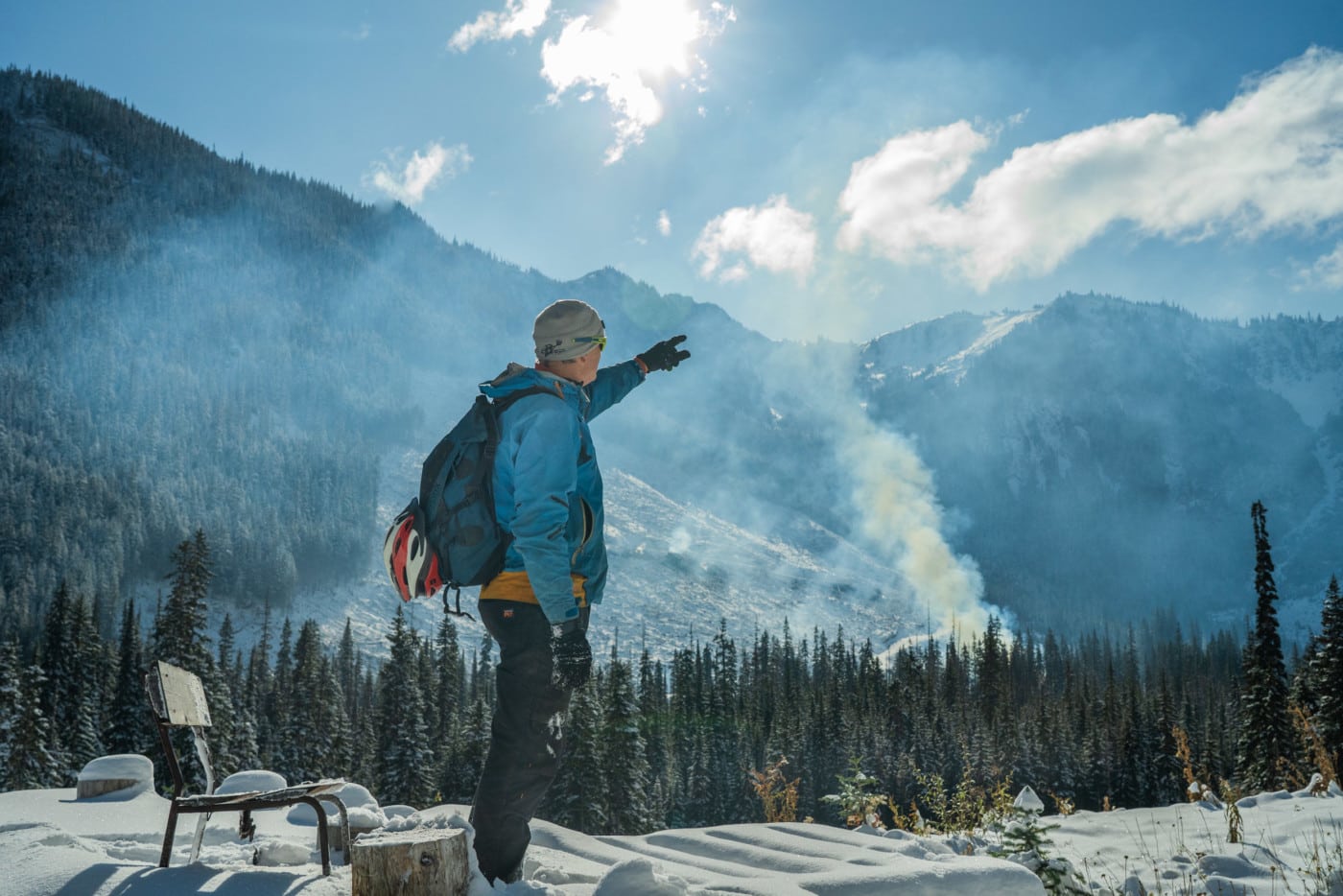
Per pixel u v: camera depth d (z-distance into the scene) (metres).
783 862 4.47
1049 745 75.06
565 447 3.05
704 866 4.53
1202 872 6.05
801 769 71.44
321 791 3.98
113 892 2.99
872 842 4.93
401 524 3.19
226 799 3.58
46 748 46.09
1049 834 7.50
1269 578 30.47
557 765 3.23
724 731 86.62
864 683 123.12
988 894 3.71
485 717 55.56
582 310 3.31
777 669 176.50
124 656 53.66
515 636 3.11
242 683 65.38
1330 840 6.39
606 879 3.09
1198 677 187.62
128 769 7.25
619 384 4.17
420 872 2.89
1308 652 29.05
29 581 172.38
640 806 45.78
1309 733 10.65
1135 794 71.94
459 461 3.13
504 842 3.16
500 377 3.23
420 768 51.41
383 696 52.72
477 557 3.09
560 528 2.98
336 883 3.21
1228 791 8.09
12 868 3.24
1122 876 6.15
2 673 44.00
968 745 71.50
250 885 3.06
